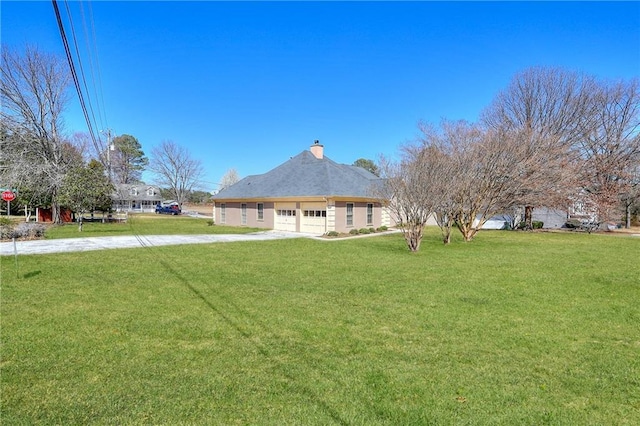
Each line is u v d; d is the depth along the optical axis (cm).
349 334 446
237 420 263
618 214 2283
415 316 519
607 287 713
